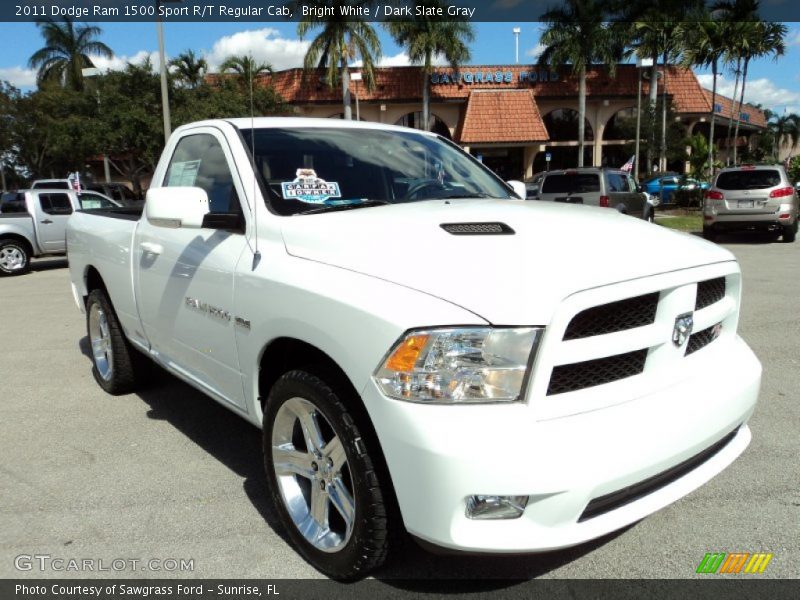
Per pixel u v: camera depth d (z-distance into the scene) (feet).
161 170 13.46
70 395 16.85
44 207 47.67
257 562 9.25
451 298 7.22
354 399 8.02
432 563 9.08
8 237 46.24
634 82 130.31
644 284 7.66
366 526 7.86
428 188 12.08
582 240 8.46
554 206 10.80
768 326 22.09
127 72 90.33
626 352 7.55
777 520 9.95
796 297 27.12
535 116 122.62
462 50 113.39
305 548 9.05
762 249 45.16
